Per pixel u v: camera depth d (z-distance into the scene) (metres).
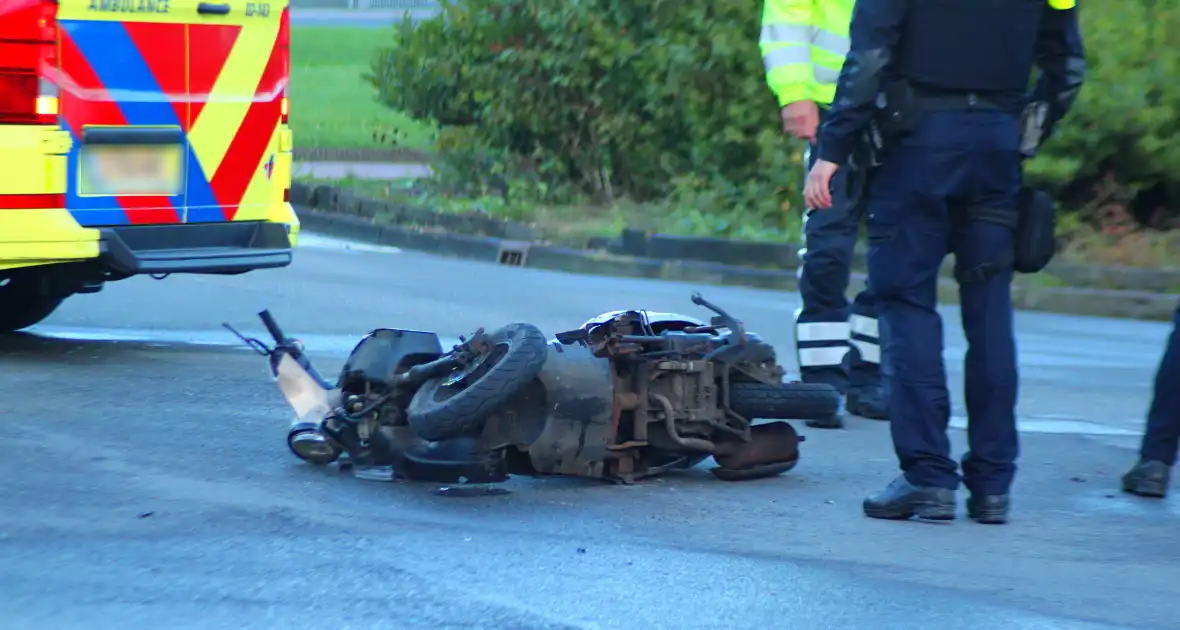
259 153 30.98
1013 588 16.47
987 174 18.59
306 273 43.03
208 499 18.97
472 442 19.73
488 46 58.19
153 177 29.52
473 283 42.91
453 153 59.84
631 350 20.30
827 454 23.16
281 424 23.55
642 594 15.81
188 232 30.06
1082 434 25.62
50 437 22.19
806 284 26.31
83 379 26.73
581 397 19.77
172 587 15.56
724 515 19.17
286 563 16.45
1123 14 48.88
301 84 97.38
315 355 30.50
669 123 56.38
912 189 18.55
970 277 18.94
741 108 53.03
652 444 20.73
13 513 18.09
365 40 115.75
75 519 17.91
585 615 15.10
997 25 18.25
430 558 16.80
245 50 30.64
